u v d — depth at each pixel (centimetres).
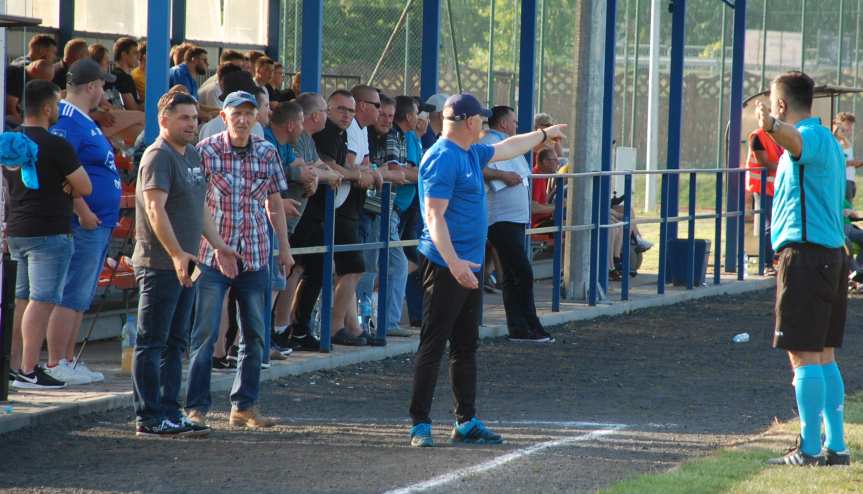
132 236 2786
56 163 2170
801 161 1838
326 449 1939
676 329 3472
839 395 1891
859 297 4244
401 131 3003
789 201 1864
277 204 2148
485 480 1744
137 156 2420
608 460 1895
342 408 2300
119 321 2930
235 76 2497
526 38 3597
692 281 4209
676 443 2036
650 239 6072
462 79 5503
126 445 1933
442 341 1967
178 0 4169
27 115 2186
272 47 4734
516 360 2903
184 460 1847
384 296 2872
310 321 2784
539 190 4219
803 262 1844
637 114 7731
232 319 2508
